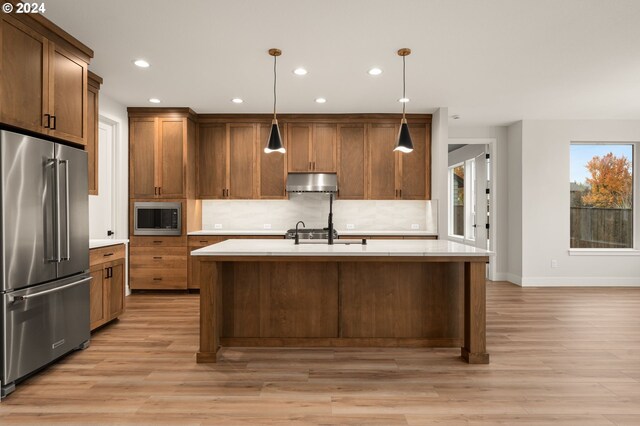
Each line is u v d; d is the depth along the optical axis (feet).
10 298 7.99
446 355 10.21
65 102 10.12
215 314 9.78
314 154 18.70
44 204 8.95
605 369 9.31
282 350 10.55
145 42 10.87
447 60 12.10
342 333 10.75
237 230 19.94
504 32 10.25
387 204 20.04
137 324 13.07
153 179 17.71
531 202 19.80
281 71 13.08
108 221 16.76
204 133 18.88
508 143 21.16
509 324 13.06
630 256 19.74
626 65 12.53
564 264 19.77
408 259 9.55
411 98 16.15
